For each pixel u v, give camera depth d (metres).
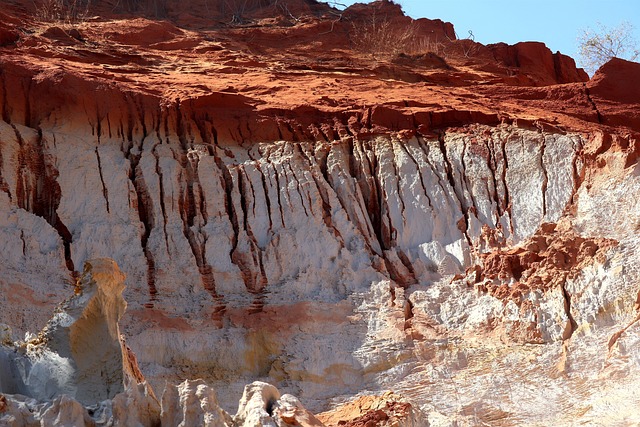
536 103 26.16
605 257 17.39
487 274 18.28
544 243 18.50
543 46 36.44
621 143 20.28
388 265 19.44
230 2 37.22
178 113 21.61
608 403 14.42
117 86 21.59
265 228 19.72
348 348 17.28
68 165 19.69
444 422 14.35
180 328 17.56
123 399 9.33
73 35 28.09
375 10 37.31
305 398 16.47
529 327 16.78
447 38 36.44
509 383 15.79
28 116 20.75
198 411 9.26
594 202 19.44
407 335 17.31
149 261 18.77
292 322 17.62
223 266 18.83
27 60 22.44
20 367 10.06
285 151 21.25
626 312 16.44
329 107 22.95
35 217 18.62
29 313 16.83
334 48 33.72
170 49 29.69
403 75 29.72
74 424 9.02
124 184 19.75
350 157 21.59
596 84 26.69
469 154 21.42
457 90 26.50
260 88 23.91
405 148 21.69
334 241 19.48
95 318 10.15
